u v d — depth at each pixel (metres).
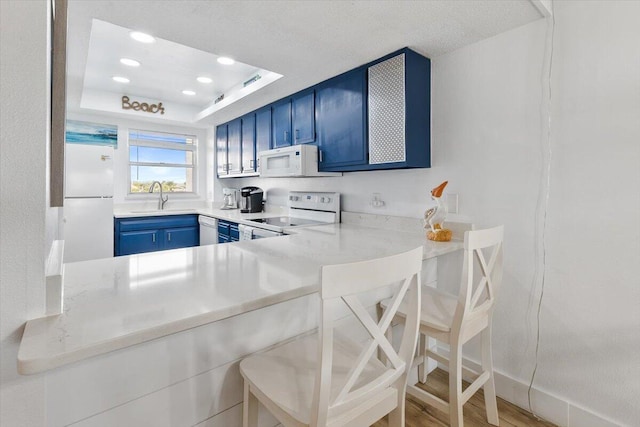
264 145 3.40
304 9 1.56
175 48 2.54
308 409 0.81
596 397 1.48
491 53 1.83
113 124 4.05
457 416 1.31
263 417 1.16
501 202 1.80
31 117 0.67
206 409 0.98
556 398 1.59
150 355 0.87
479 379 1.49
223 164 4.30
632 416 1.38
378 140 2.15
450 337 1.31
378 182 2.49
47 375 0.72
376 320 1.57
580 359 1.53
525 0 1.48
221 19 1.66
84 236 3.37
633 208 1.36
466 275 1.25
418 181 2.22
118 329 0.70
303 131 2.82
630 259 1.38
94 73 3.08
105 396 0.80
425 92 2.09
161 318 0.77
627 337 1.39
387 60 2.07
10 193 0.66
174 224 4.10
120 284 1.02
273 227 2.66
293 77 2.49
